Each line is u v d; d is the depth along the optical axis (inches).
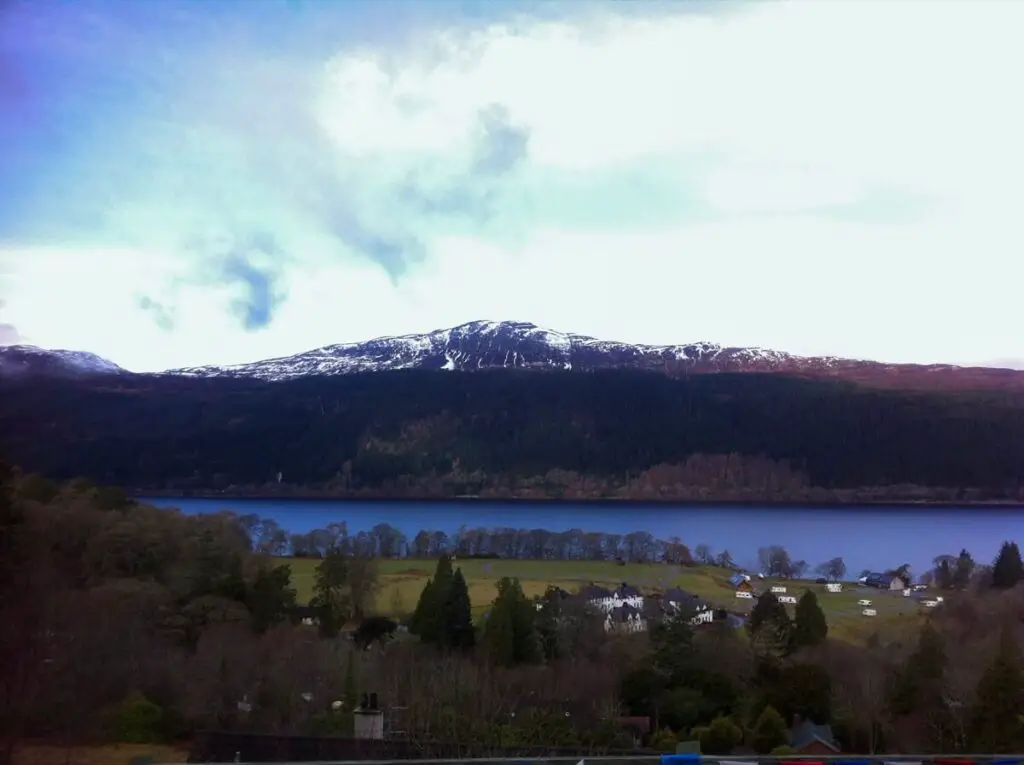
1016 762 230.5
